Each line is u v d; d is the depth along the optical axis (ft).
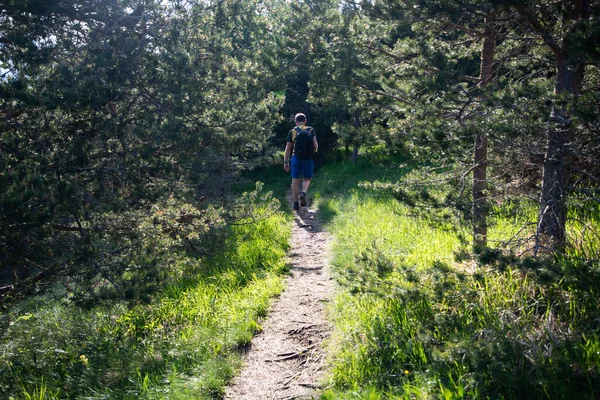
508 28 16.31
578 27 11.98
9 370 17.16
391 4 15.20
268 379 14.74
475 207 15.08
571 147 13.38
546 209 14.28
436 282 15.03
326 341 16.28
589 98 11.59
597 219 17.42
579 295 12.76
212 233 25.27
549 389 10.50
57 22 16.97
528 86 13.34
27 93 14.88
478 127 12.91
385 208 31.55
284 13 18.85
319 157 65.51
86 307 16.26
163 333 19.03
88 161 15.97
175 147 18.28
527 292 14.11
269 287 21.57
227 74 19.15
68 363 17.89
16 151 15.49
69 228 16.71
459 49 19.24
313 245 29.14
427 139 14.23
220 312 19.51
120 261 16.75
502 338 11.97
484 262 12.79
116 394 14.69
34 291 16.60
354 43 17.39
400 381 12.94
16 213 13.03
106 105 17.22
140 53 16.93
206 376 14.70
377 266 15.92
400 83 16.78
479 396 10.93
